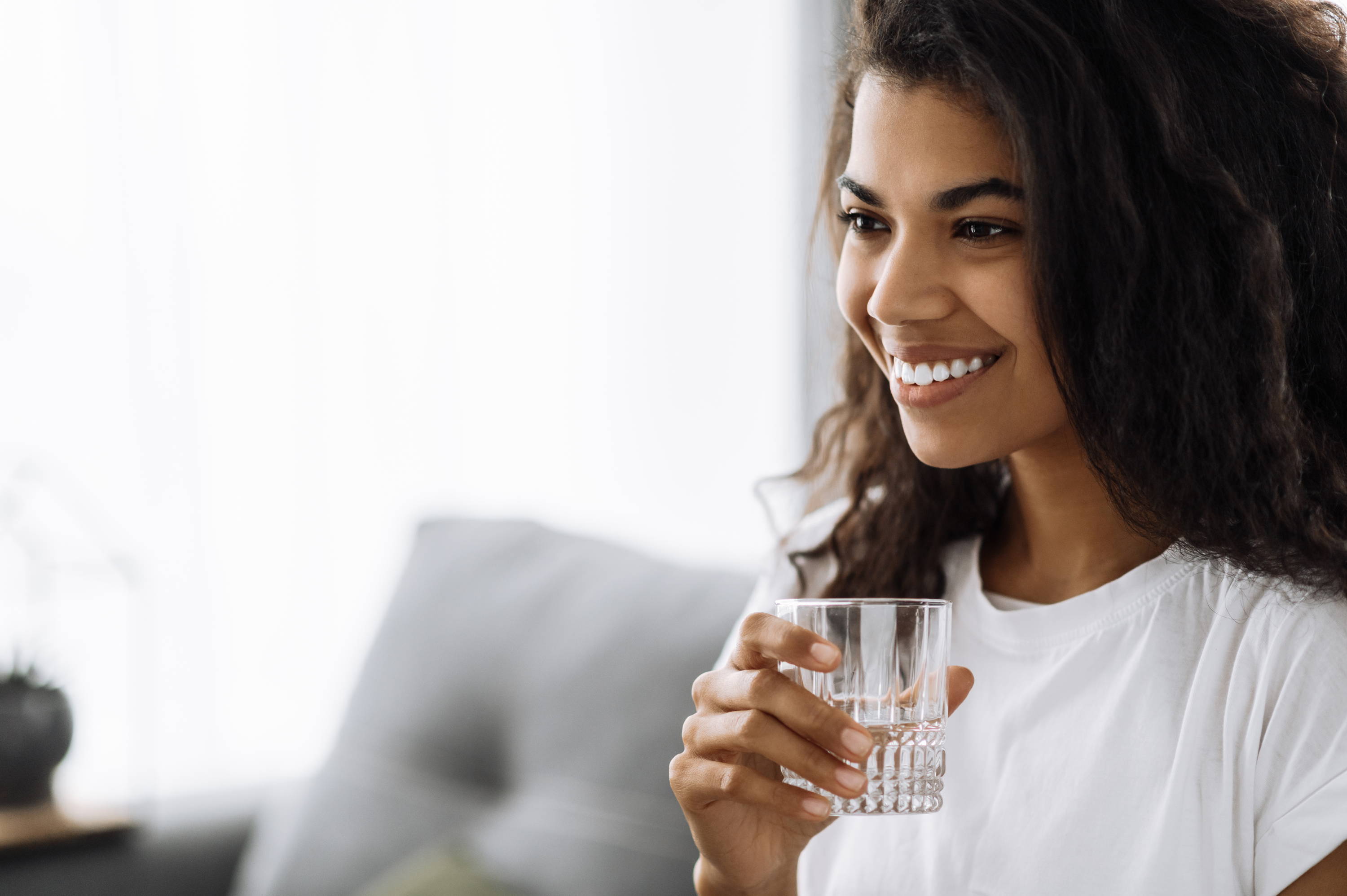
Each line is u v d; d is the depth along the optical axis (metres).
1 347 2.30
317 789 1.66
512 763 1.54
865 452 1.12
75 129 2.38
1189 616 0.90
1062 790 0.91
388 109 2.67
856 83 1.00
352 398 2.63
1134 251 0.81
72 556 2.36
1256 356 0.84
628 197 2.79
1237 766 0.84
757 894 0.93
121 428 2.41
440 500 2.71
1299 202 0.89
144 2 2.44
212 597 2.50
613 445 2.79
